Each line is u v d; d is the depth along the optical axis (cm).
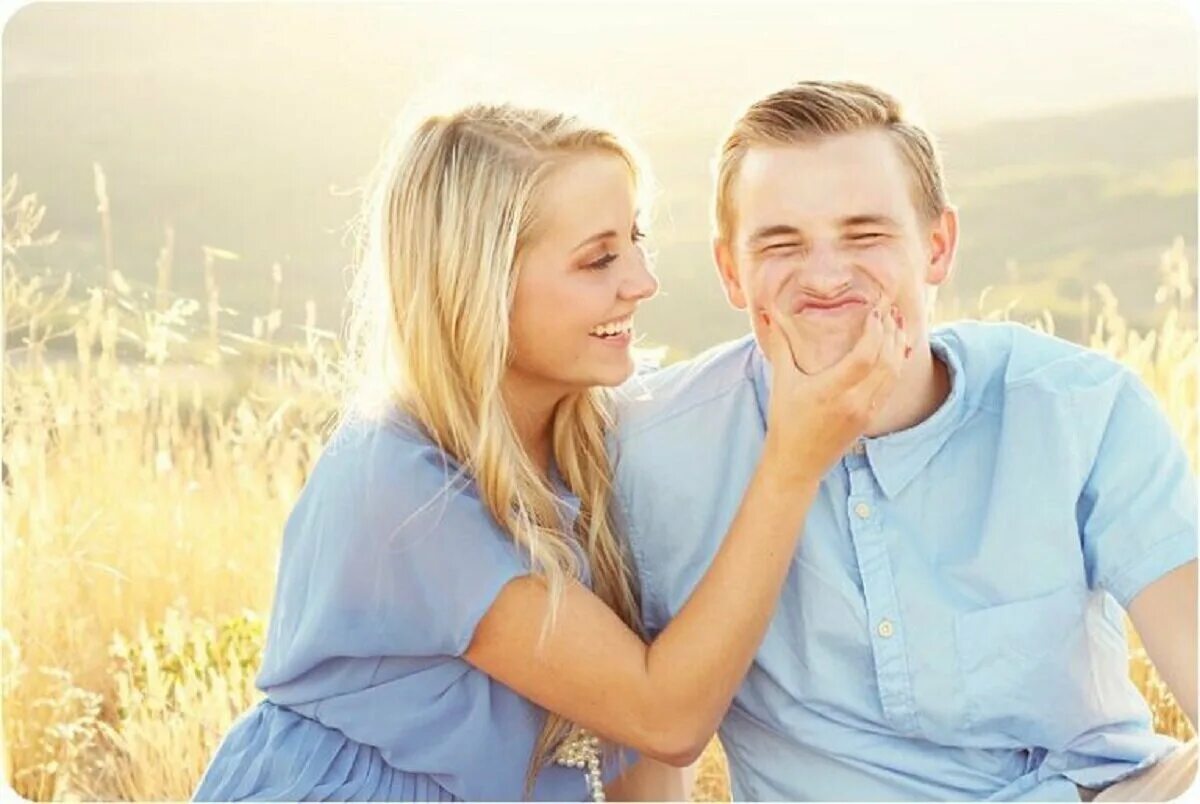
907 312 234
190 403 523
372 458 239
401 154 248
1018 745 242
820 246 230
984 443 242
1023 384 242
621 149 246
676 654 229
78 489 430
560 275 238
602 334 242
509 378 247
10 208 493
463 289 238
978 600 240
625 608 255
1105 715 246
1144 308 699
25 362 458
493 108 244
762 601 229
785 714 247
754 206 233
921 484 242
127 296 624
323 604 238
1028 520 238
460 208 238
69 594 411
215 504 438
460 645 235
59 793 372
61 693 393
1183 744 238
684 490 252
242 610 412
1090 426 240
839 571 243
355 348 261
